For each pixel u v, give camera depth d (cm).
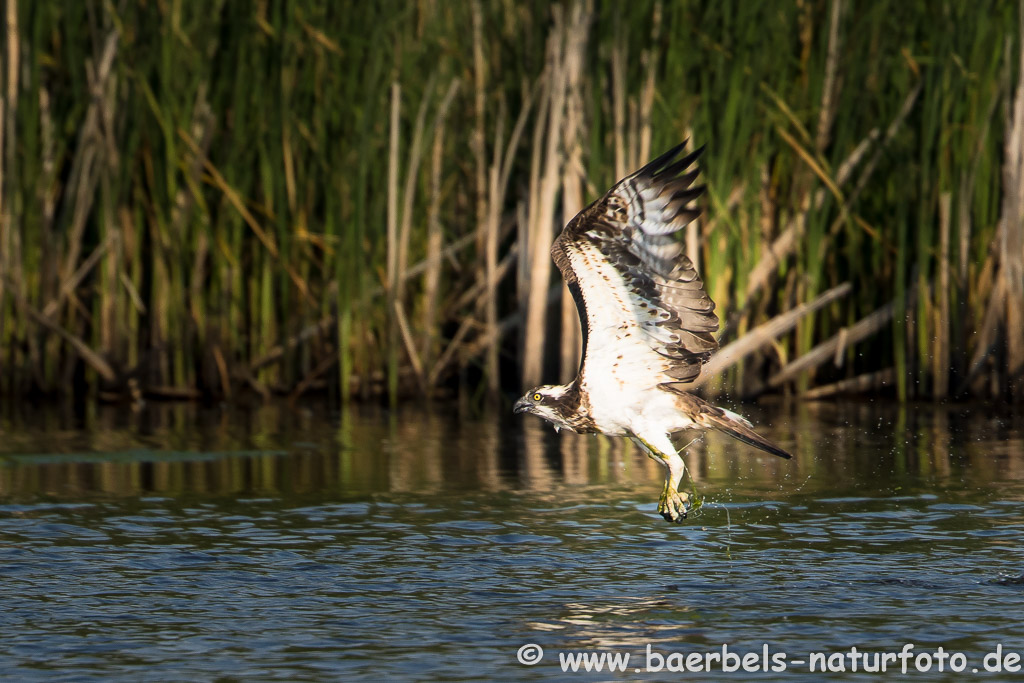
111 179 1834
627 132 1777
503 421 1706
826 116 1775
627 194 792
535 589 900
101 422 1673
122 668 742
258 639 794
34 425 1641
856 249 1802
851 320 1836
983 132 1742
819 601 868
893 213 1812
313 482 1277
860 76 1770
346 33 1823
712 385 1802
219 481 1282
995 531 1056
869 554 988
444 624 824
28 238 1847
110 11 1800
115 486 1255
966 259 1762
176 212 1839
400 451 1468
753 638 794
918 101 1783
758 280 1794
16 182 1834
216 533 1060
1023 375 1744
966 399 1783
